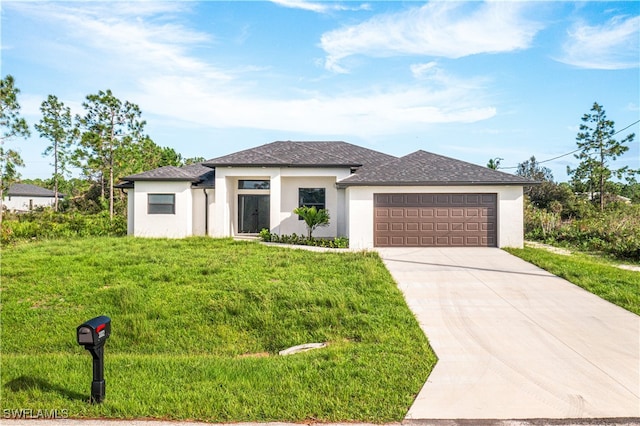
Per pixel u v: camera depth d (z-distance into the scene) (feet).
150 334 23.70
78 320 25.68
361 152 69.92
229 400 14.01
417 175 49.93
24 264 38.09
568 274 34.37
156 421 12.93
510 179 48.21
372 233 49.16
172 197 59.67
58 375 16.74
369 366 17.21
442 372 16.92
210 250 46.52
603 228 56.70
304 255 43.01
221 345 22.89
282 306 26.68
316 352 19.39
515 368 17.37
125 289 29.63
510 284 32.01
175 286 30.96
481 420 13.14
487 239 49.01
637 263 43.14
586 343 20.35
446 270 36.65
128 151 109.60
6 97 86.84
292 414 13.21
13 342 23.32
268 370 16.85
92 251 45.68
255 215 64.69
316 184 62.13
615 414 13.56
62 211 118.73
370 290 29.48
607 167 111.55
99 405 13.76
